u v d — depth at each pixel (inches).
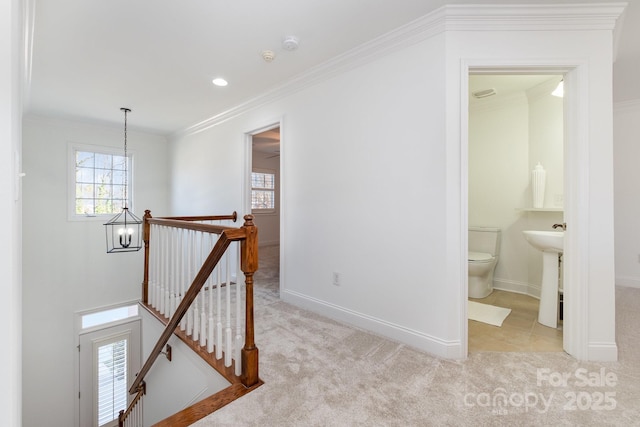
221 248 64.8
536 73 79.0
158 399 104.9
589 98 73.9
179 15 78.0
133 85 122.7
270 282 154.8
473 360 76.2
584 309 74.8
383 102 90.7
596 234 74.0
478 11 74.7
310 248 114.0
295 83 116.7
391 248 89.3
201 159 178.1
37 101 141.1
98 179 187.8
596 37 73.9
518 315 107.2
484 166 142.4
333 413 57.4
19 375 36.5
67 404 169.3
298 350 81.7
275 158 308.8
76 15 77.3
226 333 71.8
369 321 94.7
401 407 59.1
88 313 178.2
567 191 78.2
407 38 84.2
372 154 93.7
